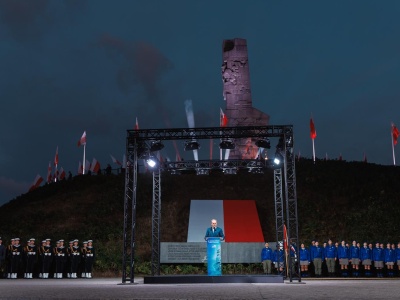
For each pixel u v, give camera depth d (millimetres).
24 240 37094
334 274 28109
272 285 17703
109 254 33000
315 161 55719
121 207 44344
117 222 40844
